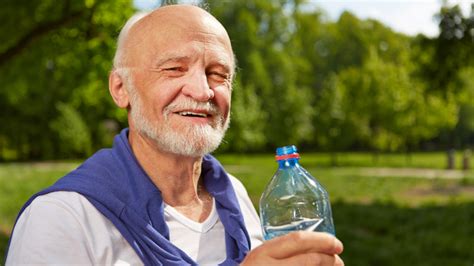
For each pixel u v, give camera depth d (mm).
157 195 1656
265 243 1291
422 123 29578
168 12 1675
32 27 10258
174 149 1642
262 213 1604
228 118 1761
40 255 1419
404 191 16906
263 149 43062
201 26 1672
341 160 35625
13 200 13336
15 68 11305
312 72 45375
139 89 1669
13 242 1524
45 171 24234
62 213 1495
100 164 1667
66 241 1459
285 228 1561
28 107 27297
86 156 36750
